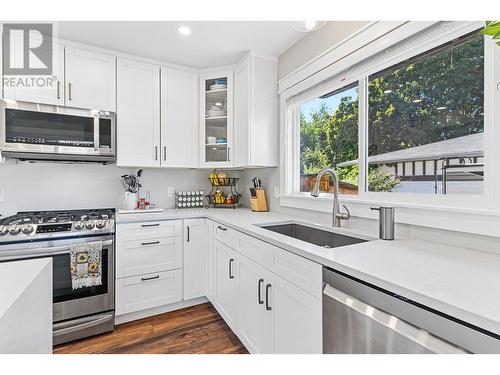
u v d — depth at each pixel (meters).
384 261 0.99
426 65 1.33
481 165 1.12
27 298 0.78
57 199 2.40
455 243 1.18
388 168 1.54
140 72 2.46
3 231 1.71
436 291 0.72
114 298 2.08
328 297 1.04
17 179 2.25
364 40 1.57
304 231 1.92
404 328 0.78
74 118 2.15
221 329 2.07
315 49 1.99
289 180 2.38
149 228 2.24
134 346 1.85
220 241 2.13
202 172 3.10
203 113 2.74
